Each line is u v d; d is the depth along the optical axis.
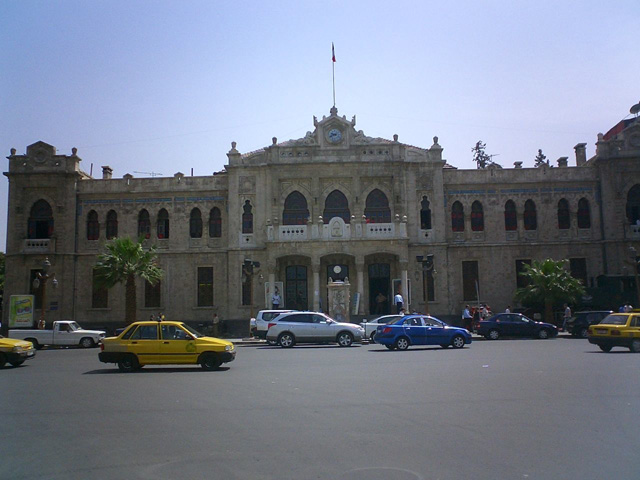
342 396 14.46
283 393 15.18
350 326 33.50
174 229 50.06
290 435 10.41
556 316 45.81
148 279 44.41
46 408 13.58
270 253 45.78
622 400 13.16
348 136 49.12
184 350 21.67
